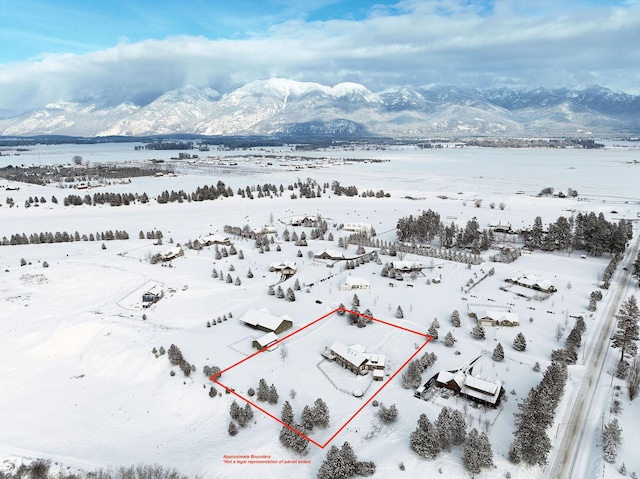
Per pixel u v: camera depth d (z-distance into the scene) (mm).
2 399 69688
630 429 60156
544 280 113562
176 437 61875
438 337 87188
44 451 57625
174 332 90000
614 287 114125
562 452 56625
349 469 51656
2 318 94500
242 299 107562
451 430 57938
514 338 87000
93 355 82875
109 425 64500
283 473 53781
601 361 78312
